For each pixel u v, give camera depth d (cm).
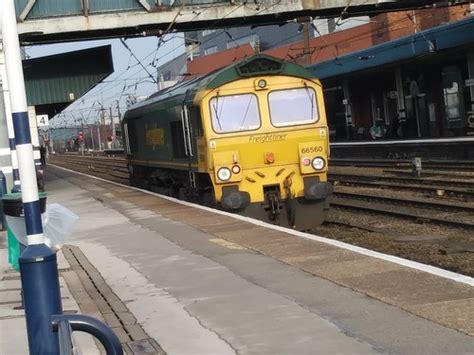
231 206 1409
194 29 2523
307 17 2492
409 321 609
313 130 1462
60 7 2247
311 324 629
